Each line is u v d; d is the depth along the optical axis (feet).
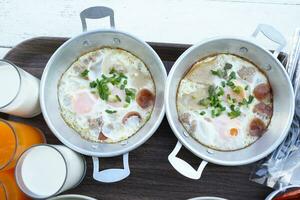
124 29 1.74
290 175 1.44
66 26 1.76
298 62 1.49
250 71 1.54
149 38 1.73
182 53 1.52
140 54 1.54
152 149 1.49
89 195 1.49
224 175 1.47
